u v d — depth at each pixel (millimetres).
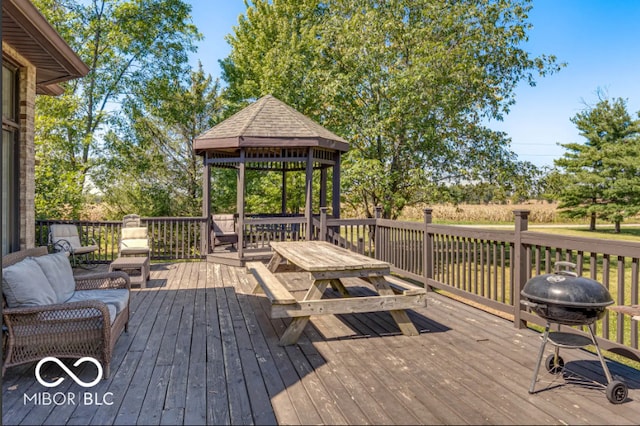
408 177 10406
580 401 2496
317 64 11055
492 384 2725
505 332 3891
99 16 14672
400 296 3723
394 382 2744
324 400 2480
